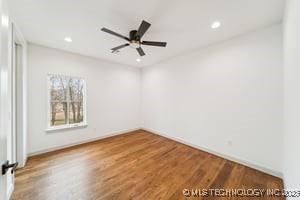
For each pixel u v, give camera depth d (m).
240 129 2.64
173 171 2.39
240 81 2.62
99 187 1.97
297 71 1.29
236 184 2.05
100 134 4.16
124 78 4.79
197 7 1.82
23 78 2.55
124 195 1.82
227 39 2.78
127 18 2.07
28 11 1.89
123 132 4.80
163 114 4.43
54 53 3.26
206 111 3.22
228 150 2.83
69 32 2.50
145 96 5.13
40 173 2.29
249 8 1.84
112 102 4.46
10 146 1.90
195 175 2.28
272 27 2.23
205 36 2.65
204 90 3.25
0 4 0.75
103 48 3.27
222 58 2.88
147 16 2.02
